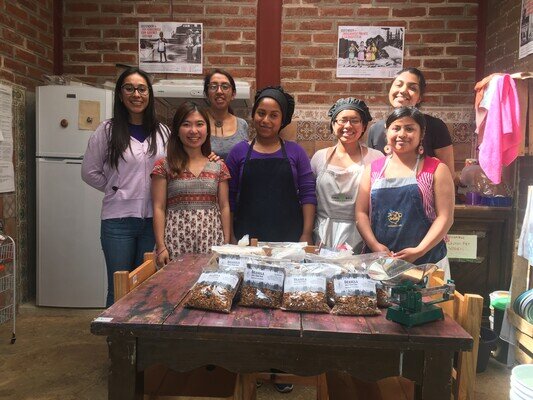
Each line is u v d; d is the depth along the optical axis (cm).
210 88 274
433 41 363
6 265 323
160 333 115
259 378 188
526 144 279
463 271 310
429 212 189
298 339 112
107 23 375
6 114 321
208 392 147
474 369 136
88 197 339
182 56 374
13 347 282
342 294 127
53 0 374
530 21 294
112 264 244
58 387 234
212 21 370
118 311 124
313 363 115
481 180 315
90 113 334
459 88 365
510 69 321
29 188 357
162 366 158
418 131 189
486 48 358
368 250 210
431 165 192
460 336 111
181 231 219
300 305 125
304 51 369
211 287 128
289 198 233
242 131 284
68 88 332
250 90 340
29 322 322
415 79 253
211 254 200
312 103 371
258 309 128
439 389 112
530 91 278
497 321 277
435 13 361
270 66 370
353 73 367
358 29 364
